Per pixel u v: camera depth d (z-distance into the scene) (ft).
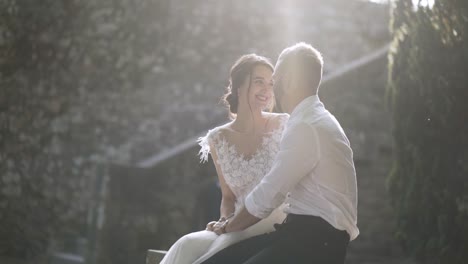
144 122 39.47
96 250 30.86
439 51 14.37
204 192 31.40
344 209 9.79
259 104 12.09
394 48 15.78
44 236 32.22
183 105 40.98
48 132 32.53
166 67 40.50
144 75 38.73
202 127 40.37
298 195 10.00
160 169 31.45
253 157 12.21
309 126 9.87
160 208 31.27
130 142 38.65
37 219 32.04
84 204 35.12
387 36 45.21
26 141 31.58
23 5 29.81
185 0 41.22
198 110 40.96
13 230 30.66
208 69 41.98
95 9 34.40
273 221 11.59
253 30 43.47
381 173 32.30
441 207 14.53
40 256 31.86
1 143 30.66
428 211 14.75
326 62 43.32
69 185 35.06
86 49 34.35
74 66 33.86
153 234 31.04
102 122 37.04
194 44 41.65
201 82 41.78
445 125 14.33
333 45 44.52
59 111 32.94
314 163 9.79
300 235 9.77
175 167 31.73
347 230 9.84
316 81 10.27
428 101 14.58
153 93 40.04
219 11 42.75
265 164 12.16
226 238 11.35
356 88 32.53
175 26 40.57
